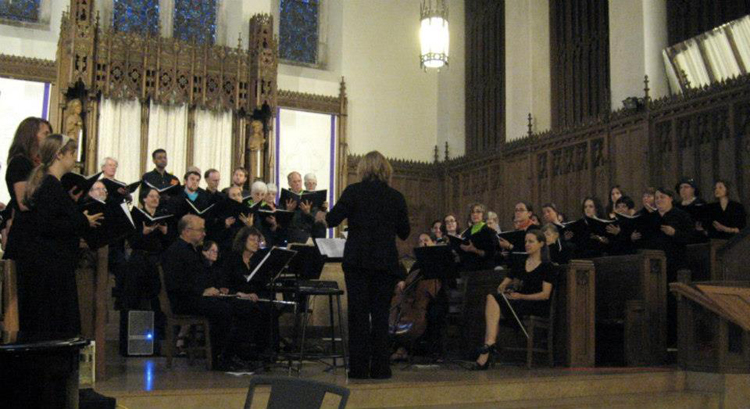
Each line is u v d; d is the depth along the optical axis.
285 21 18.16
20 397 3.02
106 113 14.97
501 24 18.25
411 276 8.75
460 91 19.33
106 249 6.43
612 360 8.91
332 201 17.42
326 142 17.61
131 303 9.28
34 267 5.05
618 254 9.90
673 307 9.09
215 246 9.18
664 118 13.05
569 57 16.42
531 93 16.59
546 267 8.27
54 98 14.94
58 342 3.14
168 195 10.80
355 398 5.99
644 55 13.62
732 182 11.77
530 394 6.75
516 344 9.05
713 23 12.98
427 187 18.97
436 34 15.05
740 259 8.38
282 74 17.70
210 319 7.48
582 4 16.11
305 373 7.13
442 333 8.83
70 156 5.35
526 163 16.34
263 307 7.92
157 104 15.44
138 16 16.75
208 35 16.58
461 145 19.14
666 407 6.95
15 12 15.43
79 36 14.52
